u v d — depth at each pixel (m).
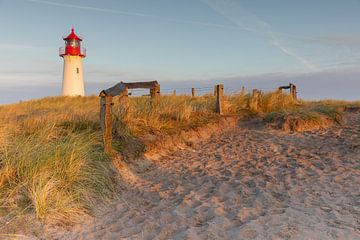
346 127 9.71
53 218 4.09
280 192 5.04
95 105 14.91
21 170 4.86
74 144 5.78
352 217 3.96
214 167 6.72
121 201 5.04
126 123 7.94
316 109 11.27
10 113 11.40
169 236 3.83
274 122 10.32
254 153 7.63
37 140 6.20
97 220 4.35
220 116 11.09
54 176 4.88
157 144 7.86
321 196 4.74
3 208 4.13
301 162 6.68
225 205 4.64
